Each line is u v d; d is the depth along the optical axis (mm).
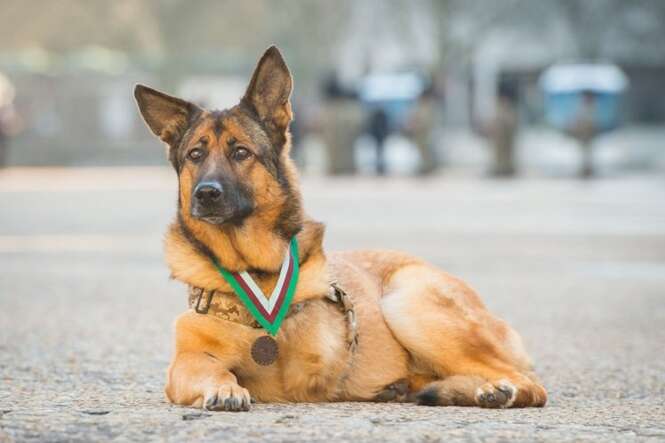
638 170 45219
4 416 5809
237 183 6461
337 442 5230
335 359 6496
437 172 43406
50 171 48812
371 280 7148
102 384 7441
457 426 5684
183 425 5531
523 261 16234
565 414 6297
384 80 53156
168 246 6629
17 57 66375
